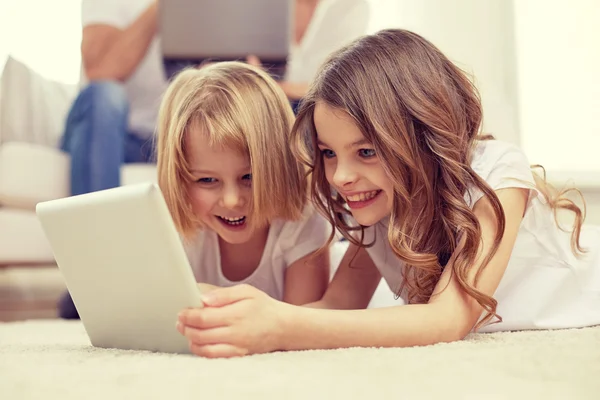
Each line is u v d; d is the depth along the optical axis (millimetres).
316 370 554
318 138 927
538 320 1033
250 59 2129
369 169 890
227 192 1012
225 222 1068
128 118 2102
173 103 1083
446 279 842
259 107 1038
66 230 729
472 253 835
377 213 935
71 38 2943
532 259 1068
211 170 1001
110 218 685
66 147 1986
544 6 2275
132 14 2506
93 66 2426
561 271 1075
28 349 803
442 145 903
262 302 693
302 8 2518
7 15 2908
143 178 1933
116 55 2406
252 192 1022
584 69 2264
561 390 482
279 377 523
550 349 683
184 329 677
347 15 2521
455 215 866
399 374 535
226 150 989
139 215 660
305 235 1160
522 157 979
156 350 753
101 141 1894
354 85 880
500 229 862
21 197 1885
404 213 900
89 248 721
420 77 919
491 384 498
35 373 578
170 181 1027
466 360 601
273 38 2127
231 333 662
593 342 753
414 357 620
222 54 2141
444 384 497
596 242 1167
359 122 863
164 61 2193
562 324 1031
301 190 1088
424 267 881
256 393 466
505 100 2209
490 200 869
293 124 1062
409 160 883
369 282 1180
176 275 668
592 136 2260
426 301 898
